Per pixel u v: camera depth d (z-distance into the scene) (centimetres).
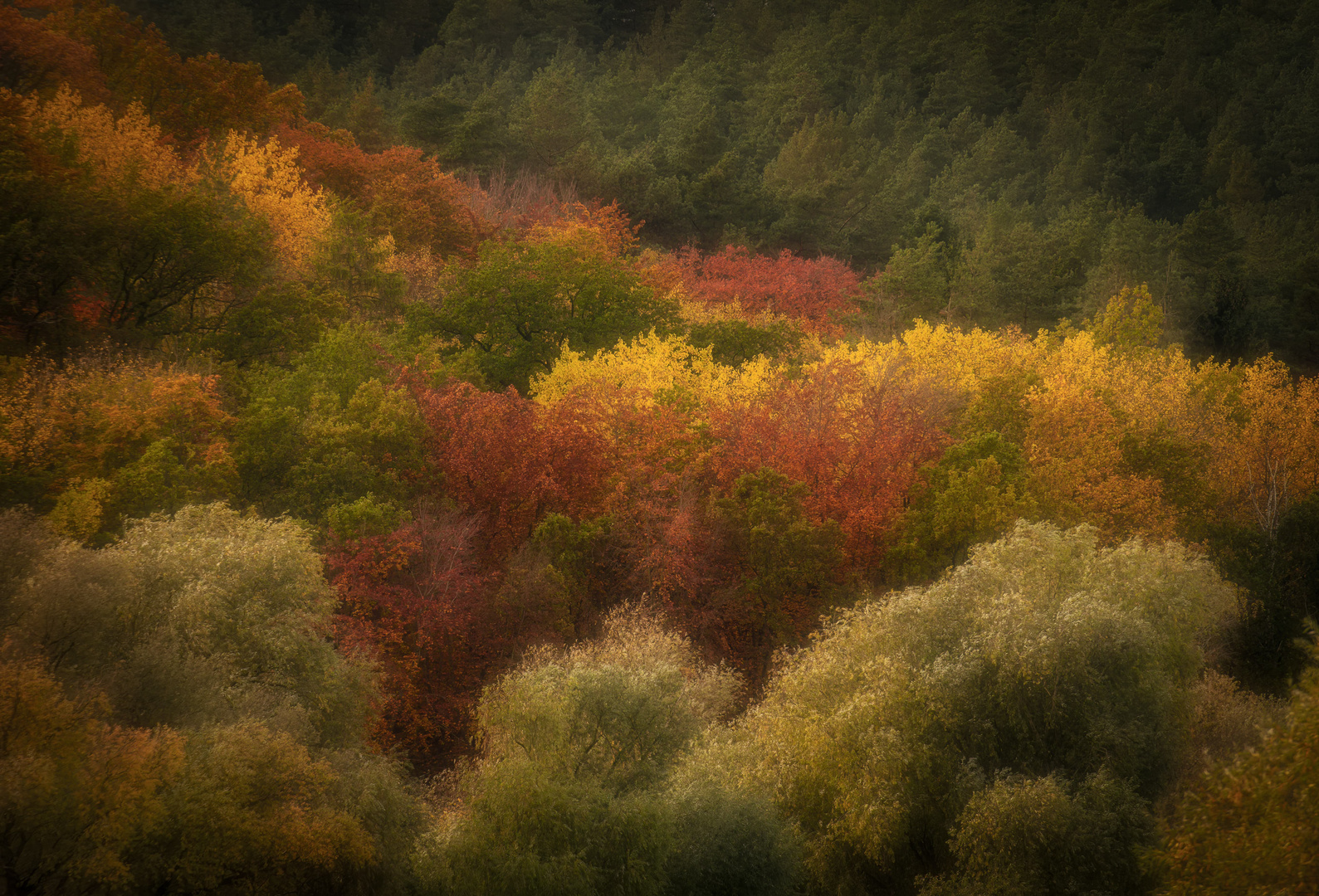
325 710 2892
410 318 6325
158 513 3059
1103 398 5953
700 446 4881
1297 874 1733
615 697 2986
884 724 2845
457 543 3978
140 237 4562
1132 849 2422
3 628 2388
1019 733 2808
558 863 2453
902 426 5244
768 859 2738
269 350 4981
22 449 3419
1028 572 3319
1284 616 5188
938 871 2866
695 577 4269
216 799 2130
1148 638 2875
